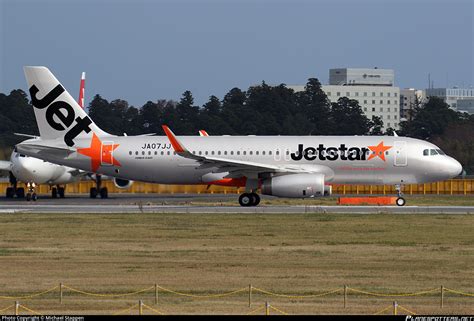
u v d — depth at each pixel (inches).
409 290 4367.6
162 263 5251.0
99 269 5024.6
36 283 4574.3
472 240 6318.9
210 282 4598.9
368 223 7416.3
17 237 6540.4
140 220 7731.3
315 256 5536.4
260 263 5251.0
